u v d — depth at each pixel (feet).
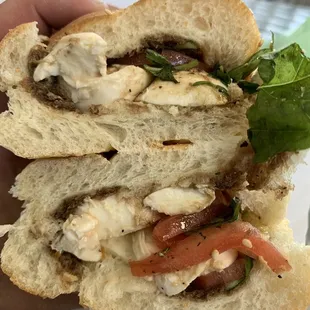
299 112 0.36
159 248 0.42
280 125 0.36
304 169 0.61
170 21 0.36
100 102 0.36
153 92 0.36
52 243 0.41
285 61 0.36
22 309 0.51
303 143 0.36
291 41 0.65
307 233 0.58
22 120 0.36
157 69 0.37
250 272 0.43
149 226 0.42
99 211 0.40
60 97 0.36
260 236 0.42
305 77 0.36
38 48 0.36
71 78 0.35
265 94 0.36
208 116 0.37
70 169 0.39
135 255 0.42
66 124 0.37
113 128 0.38
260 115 0.36
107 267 0.43
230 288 0.43
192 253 0.41
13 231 0.41
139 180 0.40
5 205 0.49
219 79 0.38
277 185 0.40
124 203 0.41
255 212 0.44
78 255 0.40
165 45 0.37
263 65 0.35
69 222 0.40
